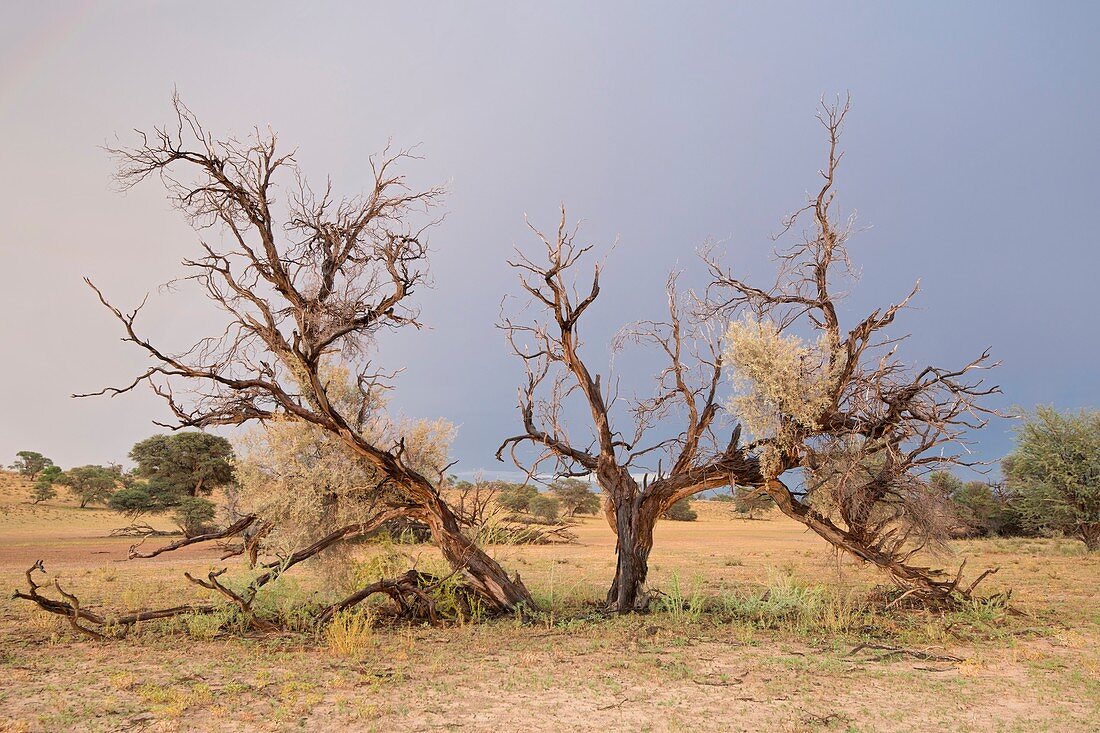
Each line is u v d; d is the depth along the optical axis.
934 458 14.09
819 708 7.46
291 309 13.99
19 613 14.37
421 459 15.72
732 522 87.44
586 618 13.80
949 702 7.75
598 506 79.50
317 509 14.37
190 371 13.11
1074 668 9.46
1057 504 33.72
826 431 14.75
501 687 8.29
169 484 60.44
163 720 6.84
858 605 15.07
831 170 14.51
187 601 16.05
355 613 12.71
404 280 14.21
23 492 87.12
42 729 6.59
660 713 7.22
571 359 15.53
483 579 14.36
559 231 14.73
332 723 6.82
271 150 13.61
